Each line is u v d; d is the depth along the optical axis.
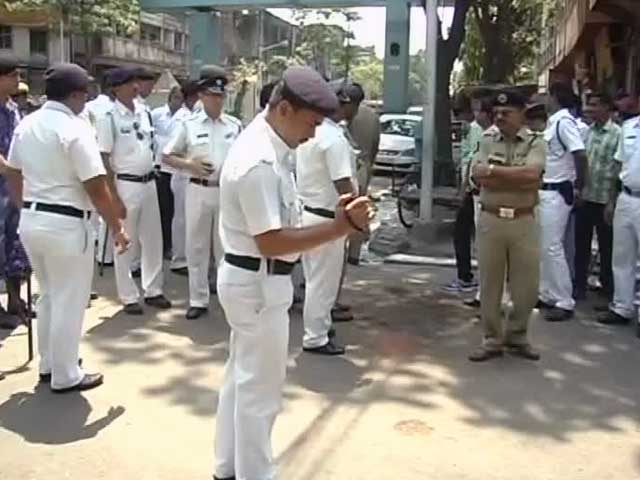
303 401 4.40
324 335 5.26
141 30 40.91
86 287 4.41
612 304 6.17
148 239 6.20
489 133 5.12
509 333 5.28
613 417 4.30
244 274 3.00
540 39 27.17
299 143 3.00
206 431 3.98
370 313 6.35
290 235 2.84
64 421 4.06
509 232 5.00
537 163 4.94
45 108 4.21
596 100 6.51
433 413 4.28
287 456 3.71
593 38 15.69
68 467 3.57
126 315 6.07
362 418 4.18
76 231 4.25
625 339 5.73
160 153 7.32
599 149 6.52
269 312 3.04
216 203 5.93
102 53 38.03
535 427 4.14
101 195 4.22
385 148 16.16
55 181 4.18
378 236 8.96
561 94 6.25
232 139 6.00
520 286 5.12
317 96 2.86
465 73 23.84
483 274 5.13
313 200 5.06
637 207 5.84
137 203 6.02
